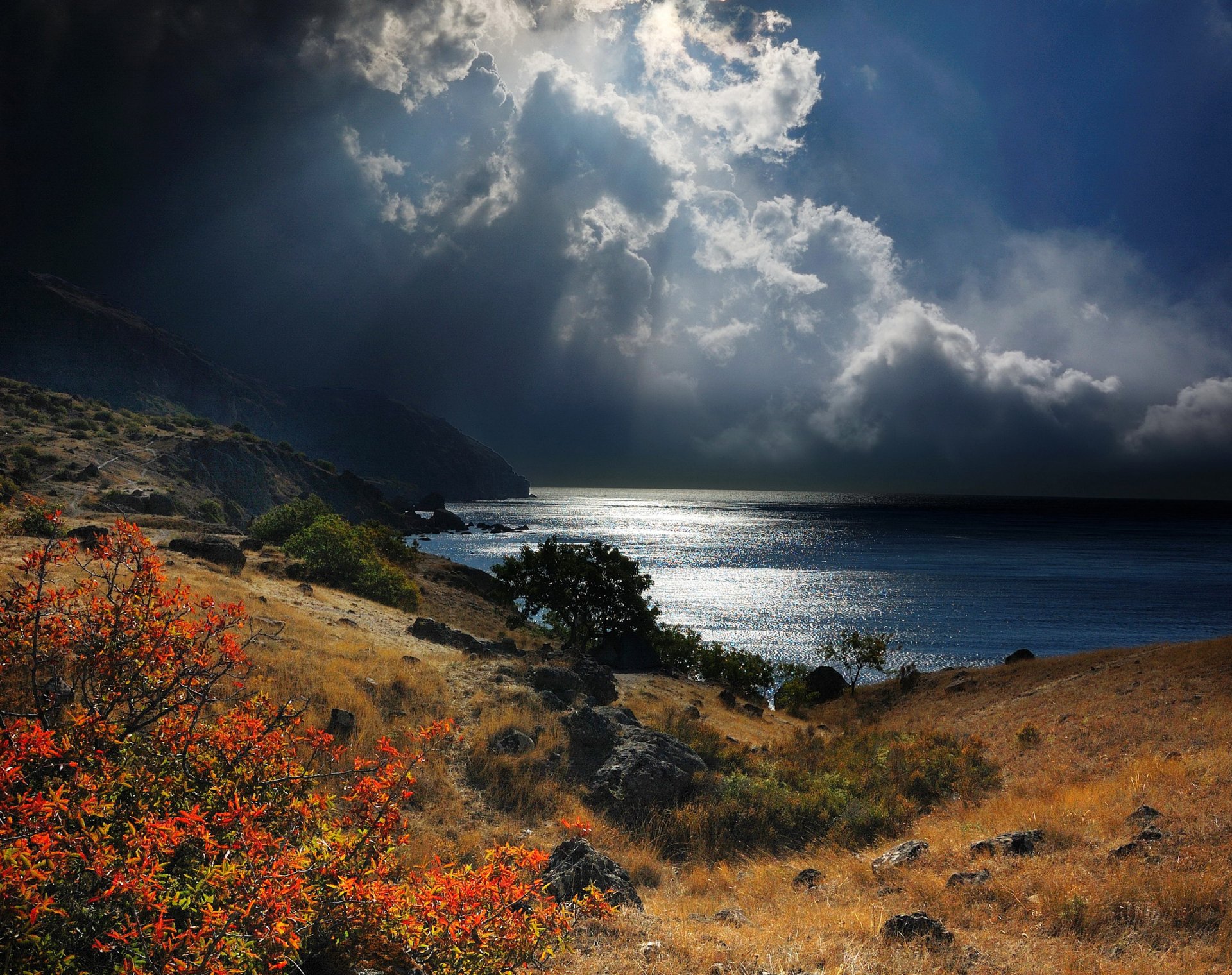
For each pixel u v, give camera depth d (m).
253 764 4.85
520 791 14.70
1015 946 7.68
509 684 20.58
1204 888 8.46
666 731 22.66
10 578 13.18
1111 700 33.59
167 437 176.75
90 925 3.60
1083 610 156.62
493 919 4.44
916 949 7.59
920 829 15.29
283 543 53.06
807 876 11.61
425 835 12.00
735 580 194.25
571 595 52.03
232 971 3.41
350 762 12.12
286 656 17.03
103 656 4.77
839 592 176.50
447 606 53.81
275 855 3.97
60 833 3.40
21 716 4.53
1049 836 11.62
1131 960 7.18
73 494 102.00
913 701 54.16
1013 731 32.53
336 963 4.39
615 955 7.34
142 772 4.53
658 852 13.73
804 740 29.47
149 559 5.19
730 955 7.45
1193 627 139.38
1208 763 16.86
